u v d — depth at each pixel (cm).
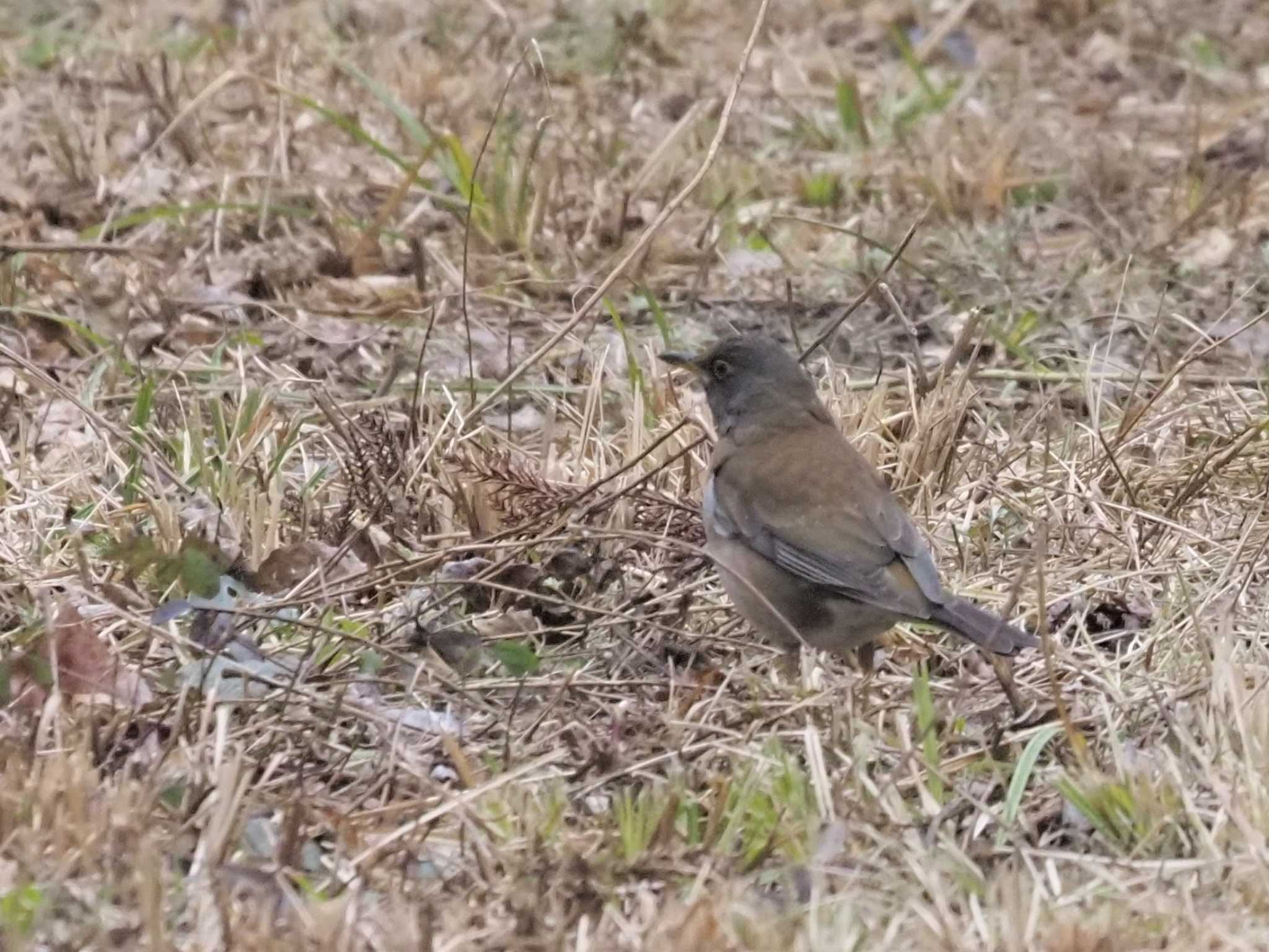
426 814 865
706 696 1007
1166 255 1670
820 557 1020
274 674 986
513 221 1661
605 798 902
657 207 1748
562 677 1020
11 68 2017
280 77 1922
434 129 1841
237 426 1238
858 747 902
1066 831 873
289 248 1645
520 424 1367
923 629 1108
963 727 962
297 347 1482
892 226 1717
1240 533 1170
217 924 759
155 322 1505
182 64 1948
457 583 1046
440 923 777
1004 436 1351
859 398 1371
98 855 811
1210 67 2195
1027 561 1116
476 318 1546
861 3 2359
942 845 830
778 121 1966
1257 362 1496
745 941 759
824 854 823
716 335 1521
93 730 901
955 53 2178
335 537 1146
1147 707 980
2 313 1496
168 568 1015
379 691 1002
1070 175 1831
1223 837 846
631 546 1155
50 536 1147
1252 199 1795
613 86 2022
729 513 1059
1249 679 981
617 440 1310
